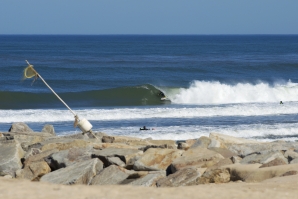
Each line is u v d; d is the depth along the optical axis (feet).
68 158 156.04
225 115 363.35
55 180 134.62
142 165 147.33
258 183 110.11
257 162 146.10
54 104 454.40
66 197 89.10
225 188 101.09
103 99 485.97
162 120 338.13
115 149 164.55
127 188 100.37
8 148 167.43
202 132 288.51
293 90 485.56
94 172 141.18
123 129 299.17
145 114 353.31
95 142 187.52
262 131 298.97
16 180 109.70
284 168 124.26
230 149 181.57
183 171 127.03
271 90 484.74
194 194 93.56
